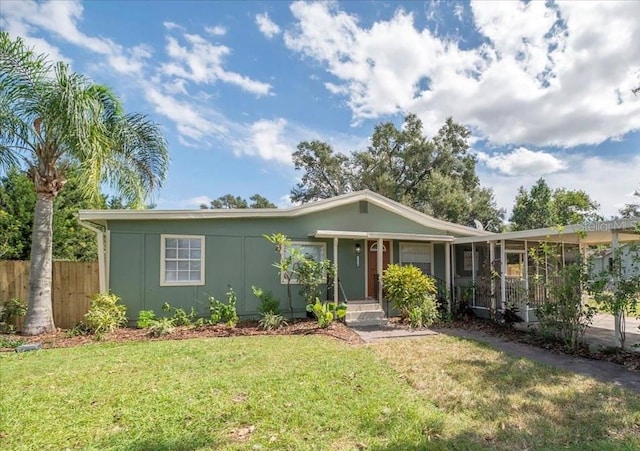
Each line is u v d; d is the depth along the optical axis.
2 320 8.59
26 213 13.39
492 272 10.51
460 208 25.30
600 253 8.30
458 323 10.38
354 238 11.71
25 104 7.95
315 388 4.73
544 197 31.02
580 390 4.82
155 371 5.46
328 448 3.28
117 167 9.23
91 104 7.95
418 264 12.92
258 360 6.07
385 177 28.22
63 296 9.41
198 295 10.09
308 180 32.53
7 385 4.86
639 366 5.89
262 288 10.77
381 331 9.05
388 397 4.45
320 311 9.26
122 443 3.35
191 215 9.95
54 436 3.49
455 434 3.57
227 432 3.56
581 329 7.25
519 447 3.34
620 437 3.53
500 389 4.84
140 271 9.62
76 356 6.35
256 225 10.84
